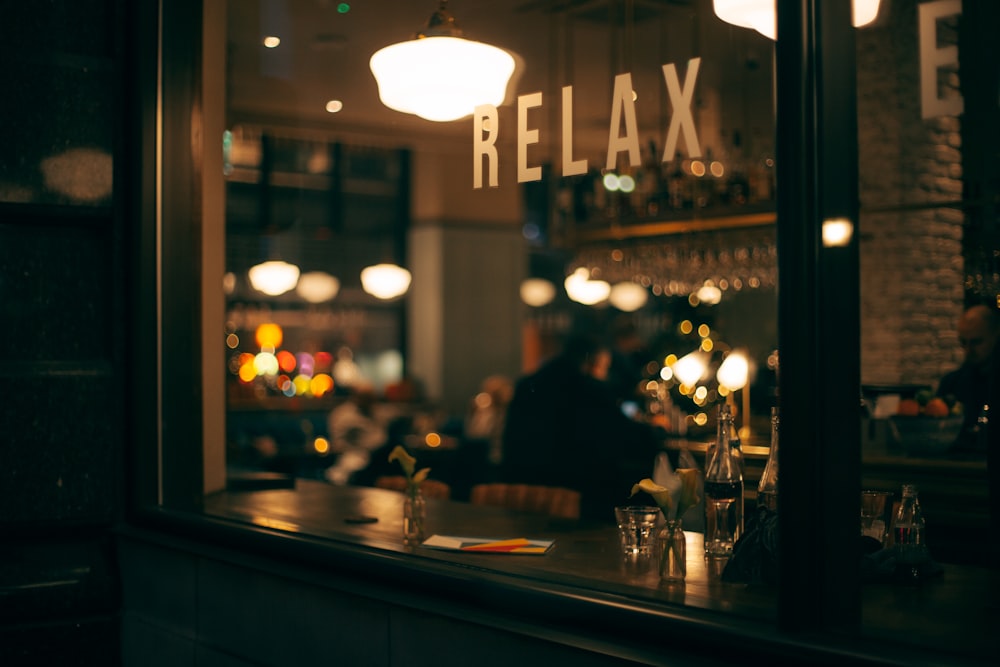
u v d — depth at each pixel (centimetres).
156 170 319
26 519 304
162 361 320
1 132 300
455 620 219
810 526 178
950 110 278
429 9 328
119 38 318
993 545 224
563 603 205
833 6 182
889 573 207
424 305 1235
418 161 1237
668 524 214
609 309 1273
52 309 310
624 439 526
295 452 797
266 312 1206
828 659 165
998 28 271
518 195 1270
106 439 315
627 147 289
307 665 258
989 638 169
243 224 896
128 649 315
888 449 413
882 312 647
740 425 564
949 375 464
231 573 280
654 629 190
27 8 304
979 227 531
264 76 441
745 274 666
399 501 350
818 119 179
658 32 380
